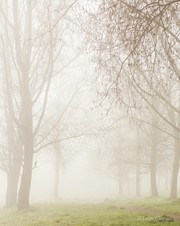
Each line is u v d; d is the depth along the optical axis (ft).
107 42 44.55
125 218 48.96
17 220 59.77
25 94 81.97
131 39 38.68
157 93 68.74
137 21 37.86
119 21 38.91
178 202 72.38
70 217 54.95
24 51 85.35
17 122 80.18
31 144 81.87
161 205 69.92
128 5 38.22
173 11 37.50
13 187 103.81
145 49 40.24
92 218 51.16
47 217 58.90
